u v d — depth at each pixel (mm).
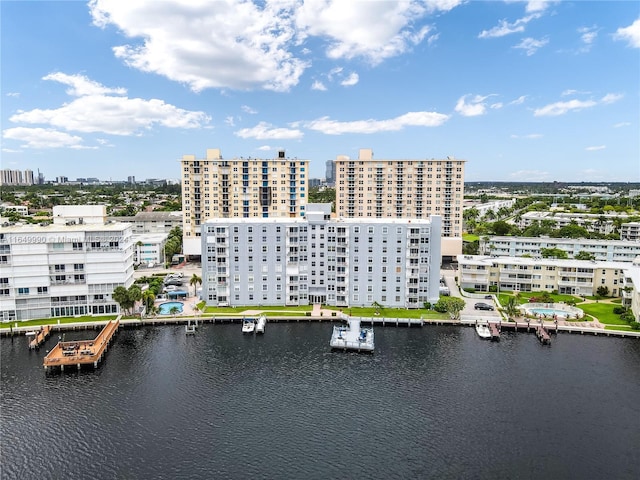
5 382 99750
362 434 81750
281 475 71188
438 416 87500
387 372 105812
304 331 132000
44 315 134875
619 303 156750
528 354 115875
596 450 77562
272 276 150625
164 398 93562
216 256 148375
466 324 136625
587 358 113438
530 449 77750
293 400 93250
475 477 71000
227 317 139375
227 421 85500
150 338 126062
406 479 70562
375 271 148500
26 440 79250
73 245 134750
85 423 84375
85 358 106312
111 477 70438
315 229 148375
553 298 160750
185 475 71000
